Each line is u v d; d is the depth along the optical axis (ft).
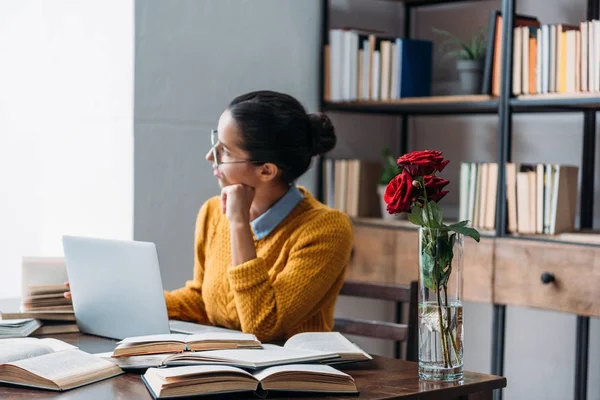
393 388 5.67
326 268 7.65
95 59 11.55
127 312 7.31
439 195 5.92
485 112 13.03
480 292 11.21
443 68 13.89
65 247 7.65
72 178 11.96
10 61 12.16
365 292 8.50
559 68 10.72
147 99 11.17
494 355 11.21
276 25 12.60
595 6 11.84
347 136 13.93
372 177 13.29
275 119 7.77
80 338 7.52
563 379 12.42
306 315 7.72
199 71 11.69
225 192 7.71
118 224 11.27
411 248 12.10
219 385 5.27
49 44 12.30
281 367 5.53
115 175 11.30
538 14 12.64
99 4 11.46
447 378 5.92
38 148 12.39
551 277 10.44
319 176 13.47
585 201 11.94
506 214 11.12
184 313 8.60
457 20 13.79
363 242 12.73
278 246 7.95
